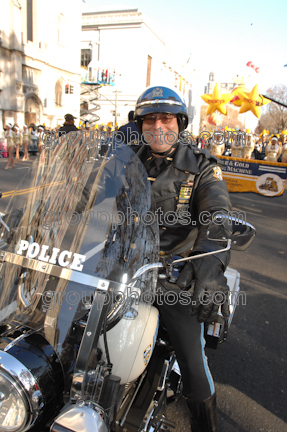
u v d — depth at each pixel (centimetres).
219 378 233
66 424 82
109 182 117
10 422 86
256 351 264
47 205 117
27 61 2094
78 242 108
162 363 138
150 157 155
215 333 188
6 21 1912
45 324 100
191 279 109
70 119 468
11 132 1063
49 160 127
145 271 111
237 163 737
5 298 110
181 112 146
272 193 726
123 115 3183
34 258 110
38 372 88
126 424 114
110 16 3116
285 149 722
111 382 95
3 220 126
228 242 112
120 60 3162
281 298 352
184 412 201
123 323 106
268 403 213
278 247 517
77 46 2555
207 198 137
